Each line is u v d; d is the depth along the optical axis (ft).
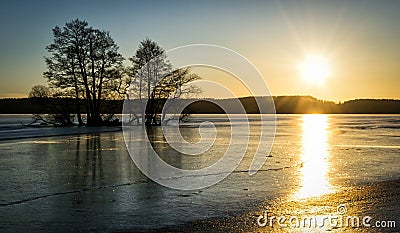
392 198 40.47
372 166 63.67
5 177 52.70
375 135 146.82
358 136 141.28
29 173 55.93
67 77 182.50
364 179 51.72
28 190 44.60
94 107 186.80
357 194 42.39
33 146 94.68
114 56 186.29
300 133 159.33
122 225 31.55
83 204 38.14
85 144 100.32
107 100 187.73
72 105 183.62
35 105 177.58
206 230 30.37
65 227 31.04
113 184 48.14
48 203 38.60
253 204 38.17
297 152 84.99
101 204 38.17
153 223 32.04
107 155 77.15
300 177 53.31
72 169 59.57
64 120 181.06
